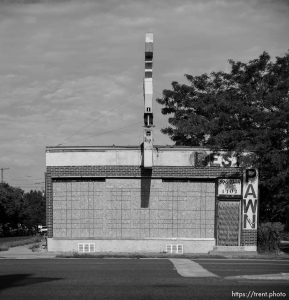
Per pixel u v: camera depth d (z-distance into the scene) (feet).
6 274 46.09
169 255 71.97
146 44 78.33
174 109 109.81
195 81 108.17
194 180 79.15
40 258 67.97
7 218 311.88
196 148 79.15
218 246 78.33
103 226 78.79
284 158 78.23
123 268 51.11
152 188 78.95
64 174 78.95
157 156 78.79
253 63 94.89
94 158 79.05
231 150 79.36
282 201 91.86
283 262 61.46
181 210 78.79
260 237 79.82
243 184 79.00
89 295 34.32
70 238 78.64
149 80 78.23
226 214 78.95
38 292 35.60
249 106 88.43
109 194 79.00
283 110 81.25
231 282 40.37
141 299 32.89
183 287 37.73
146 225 78.64
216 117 93.45
